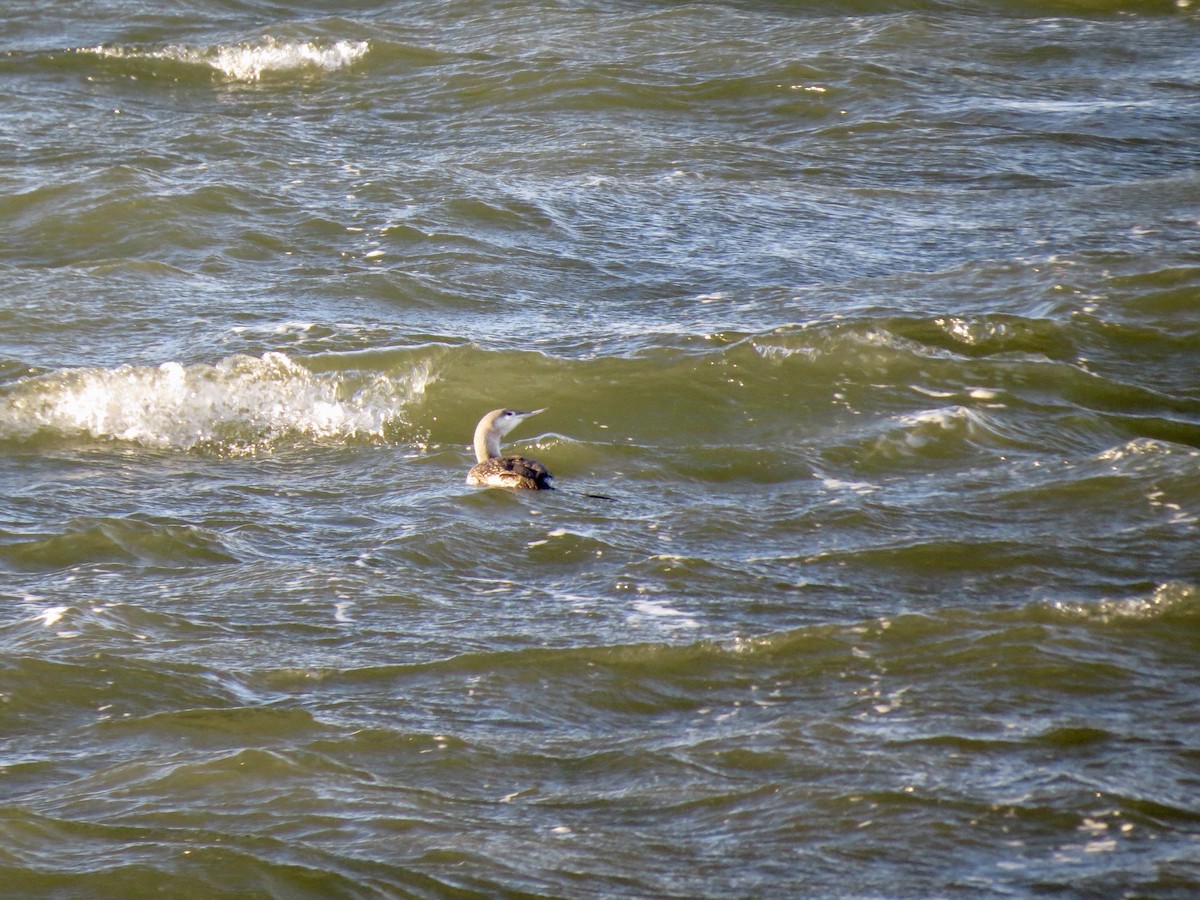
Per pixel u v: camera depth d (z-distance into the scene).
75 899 17.59
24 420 34.91
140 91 64.06
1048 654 23.08
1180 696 21.91
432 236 46.38
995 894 17.36
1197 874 17.61
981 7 75.56
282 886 17.81
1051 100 61.41
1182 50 68.25
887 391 35.75
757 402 35.53
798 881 17.77
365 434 35.22
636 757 20.61
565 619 25.09
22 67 65.94
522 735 21.38
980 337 38.38
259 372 36.50
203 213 47.88
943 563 27.11
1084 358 37.50
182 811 19.36
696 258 45.38
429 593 26.22
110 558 27.77
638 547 28.11
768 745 20.75
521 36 69.38
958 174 52.97
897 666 22.97
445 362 37.03
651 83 62.97
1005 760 20.22
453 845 18.56
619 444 33.31
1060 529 28.39
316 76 65.81
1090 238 45.69
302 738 21.20
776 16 72.62
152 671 23.11
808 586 26.28
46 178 50.25
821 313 40.41
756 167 53.69
